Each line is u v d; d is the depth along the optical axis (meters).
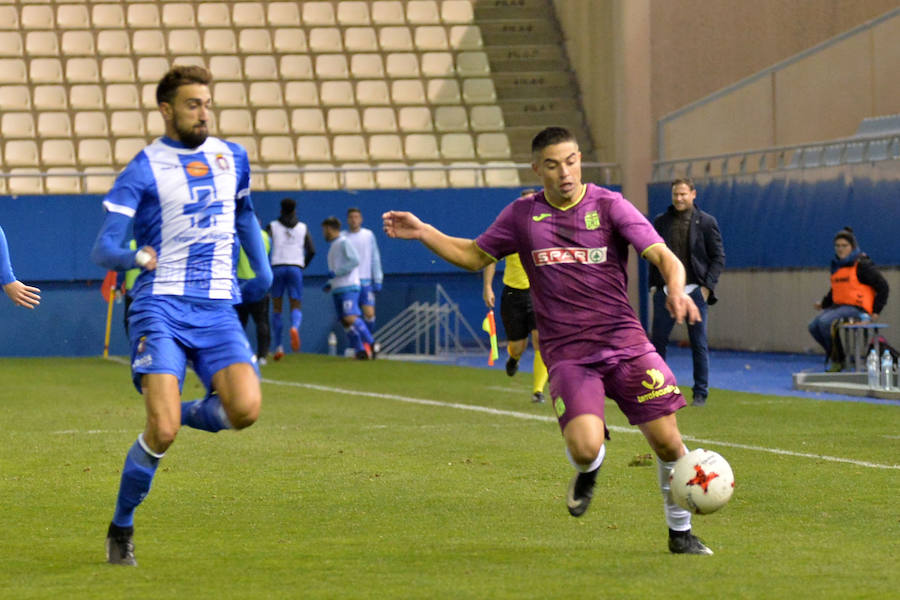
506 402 36.09
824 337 45.41
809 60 58.94
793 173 56.28
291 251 55.03
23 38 73.00
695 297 33.91
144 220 14.88
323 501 19.42
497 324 64.38
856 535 16.33
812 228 55.03
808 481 20.98
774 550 15.29
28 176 60.34
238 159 15.35
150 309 14.66
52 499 19.77
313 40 74.88
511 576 13.80
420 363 54.50
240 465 23.45
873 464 22.94
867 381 39.66
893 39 54.09
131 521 14.77
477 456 24.58
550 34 76.88
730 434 27.77
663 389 14.79
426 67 73.69
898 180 50.03
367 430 29.14
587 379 14.81
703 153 65.81
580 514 14.92
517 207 15.34
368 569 14.28
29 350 61.31
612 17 67.50
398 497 19.78
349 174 67.44
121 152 67.50
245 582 13.55
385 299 63.12
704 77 65.56
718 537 16.25
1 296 61.00
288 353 62.38
